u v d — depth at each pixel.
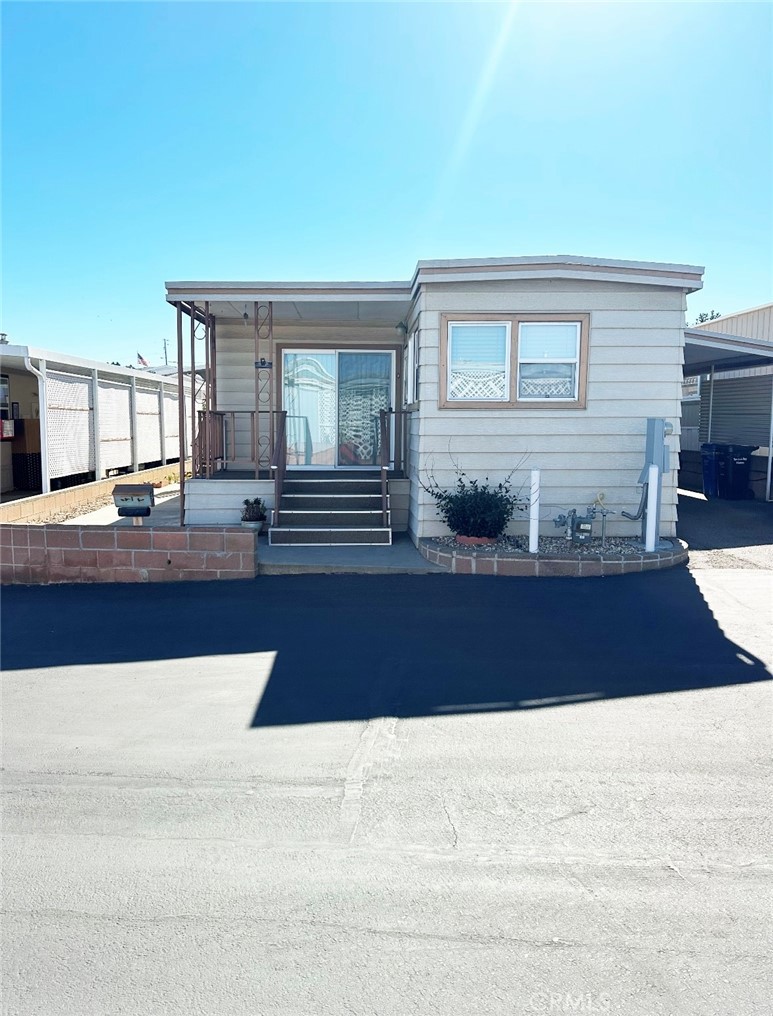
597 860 3.38
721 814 3.75
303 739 4.64
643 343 10.00
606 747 4.49
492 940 2.88
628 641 6.39
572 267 9.68
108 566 8.70
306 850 3.49
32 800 3.97
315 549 10.05
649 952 2.81
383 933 2.93
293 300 11.02
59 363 14.40
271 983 2.68
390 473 12.84
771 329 17.80
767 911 3.03
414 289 10.37
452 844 3.52
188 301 11.16
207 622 7.07
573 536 9.43
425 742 4.58
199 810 3.85
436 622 6.98
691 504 15.46
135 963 2.79
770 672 5.69
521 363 10.02
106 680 5.68
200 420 12.35
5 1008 2.58
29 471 16.97
